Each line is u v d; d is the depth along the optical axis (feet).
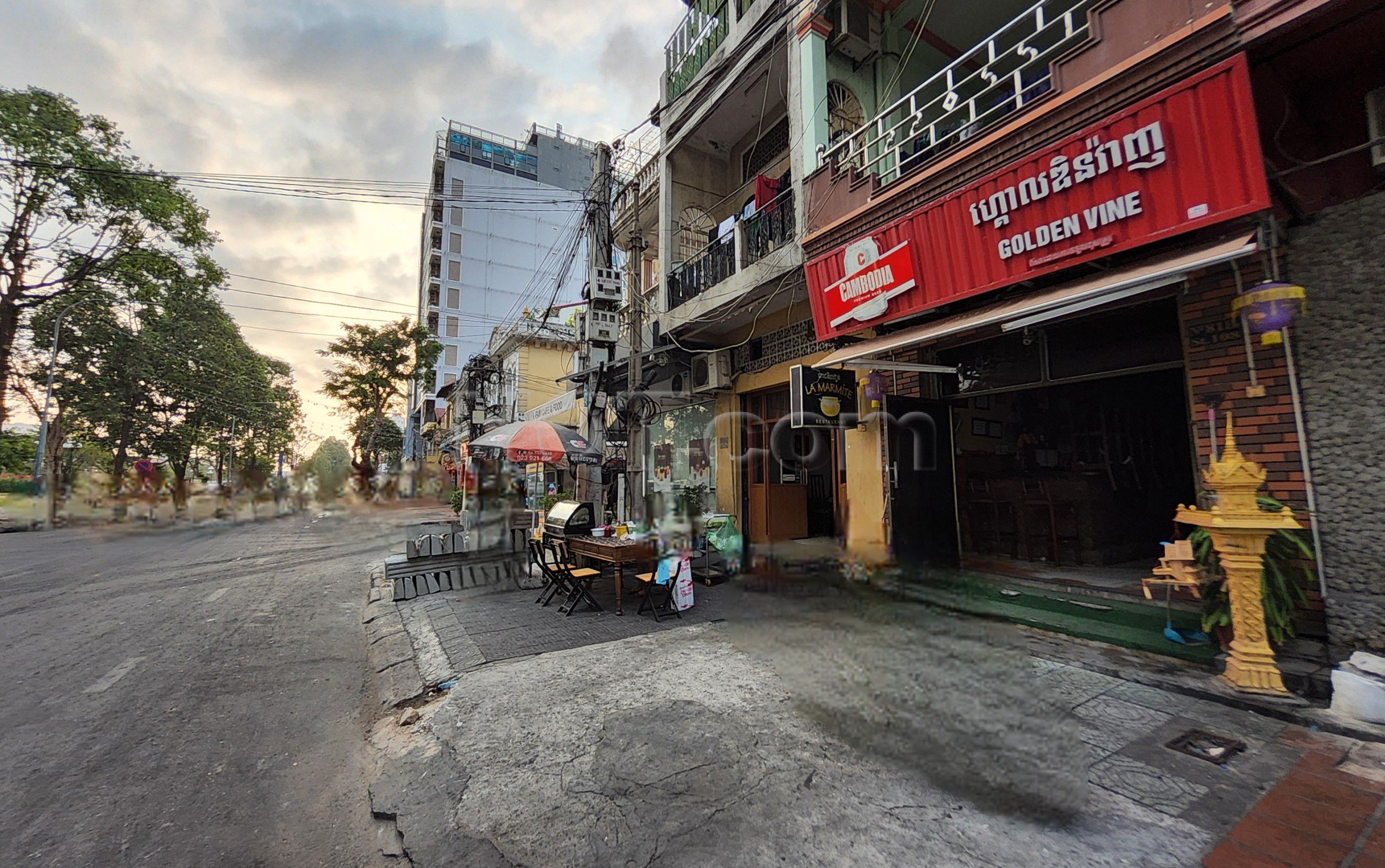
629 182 37.60
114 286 64.49
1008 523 21.89
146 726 10.98
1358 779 7.57
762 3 25.49
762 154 32.73
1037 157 13.94
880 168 23.81
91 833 7.59
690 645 14.32
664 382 35.65
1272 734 8.87
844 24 23.38
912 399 20.15
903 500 19.69
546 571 19.21
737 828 6.98
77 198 54.34
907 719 9.27
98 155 53.57
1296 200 11.84
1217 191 11.32
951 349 20.72
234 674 13.84
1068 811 7.02
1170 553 12.00
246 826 7.84
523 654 14.05
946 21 23.90
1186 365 13.50
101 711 11.64
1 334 57.11
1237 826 6.67
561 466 40.70
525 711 10.64
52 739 10.40
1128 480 22.34
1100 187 13.01
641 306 33.91
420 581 21.72
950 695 10.09
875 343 18.34
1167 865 6.07
